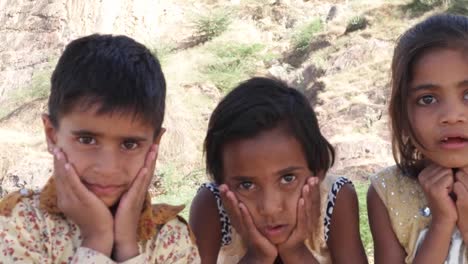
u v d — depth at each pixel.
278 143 2.15
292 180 2.21
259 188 2.20
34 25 23.91
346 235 2.47
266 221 2.21
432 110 2.19
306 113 2.24
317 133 2.26
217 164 2.28
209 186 2.52
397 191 2.42
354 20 19.62
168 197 14.27
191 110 18.38
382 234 2.44
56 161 1.94
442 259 2.22
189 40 22.83
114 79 1.91
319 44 19.95
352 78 17.31
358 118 15.40
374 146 13.77
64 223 2.01
